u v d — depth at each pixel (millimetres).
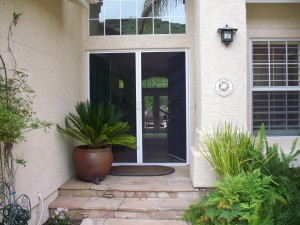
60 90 5062
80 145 5535
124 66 6344
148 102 6387
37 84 4164
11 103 3207
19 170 3627
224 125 4805
